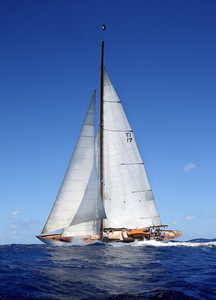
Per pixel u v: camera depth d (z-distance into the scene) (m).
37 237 28.72
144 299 10.83
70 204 28.53
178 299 10.81
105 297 11.05
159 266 17.78
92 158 29.88
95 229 29.78
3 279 13.64
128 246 28.23
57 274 15.00
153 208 33.62
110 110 33.94
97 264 18.19
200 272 15.97
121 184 33.06
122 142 33.62
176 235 33.16
